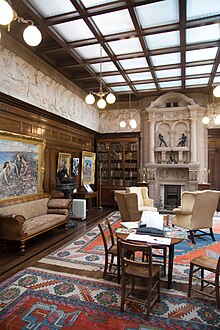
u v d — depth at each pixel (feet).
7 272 10.80
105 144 30.22
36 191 17.98
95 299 8.64
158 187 28.66
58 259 12.40
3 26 13.74
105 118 30.96
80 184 26.12
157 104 28.32
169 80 23.18
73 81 23.52
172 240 9.16
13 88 15.37
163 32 14.55
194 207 15.12
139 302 7.81
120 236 9.70
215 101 27.35
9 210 14.24
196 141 27.35
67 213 18.19
